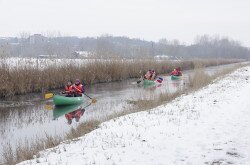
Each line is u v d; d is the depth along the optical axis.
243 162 6.97
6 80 21.50
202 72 28.80
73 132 11.57
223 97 16.61
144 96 20.31
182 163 7.07
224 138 8.84
